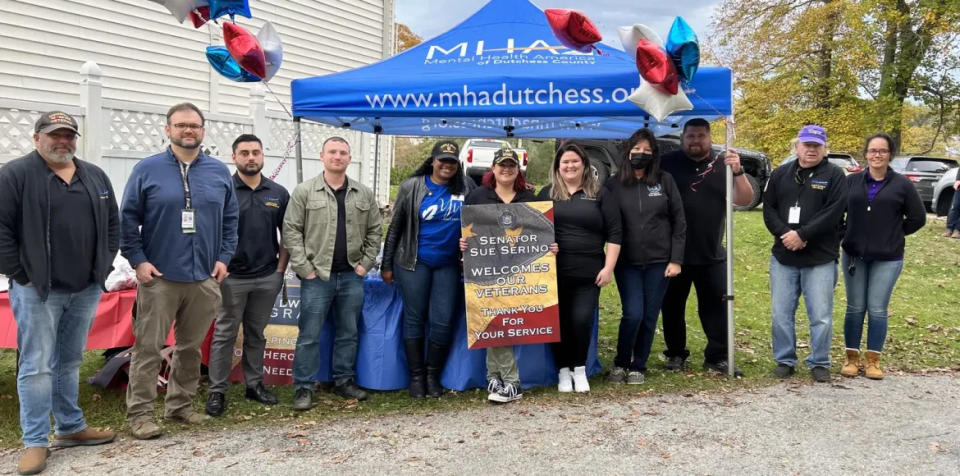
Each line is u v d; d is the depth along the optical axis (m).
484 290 4.60
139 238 3.93
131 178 3.92
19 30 8.59
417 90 4.89
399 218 4.72
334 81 5.00
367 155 13.04
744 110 25.42
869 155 5.00
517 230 4.63
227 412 4.47
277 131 10.53
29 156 3.51
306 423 4.26
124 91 9.83
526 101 4.79
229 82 11.30
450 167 4.57
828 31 23.67
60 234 3.54
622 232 4.77
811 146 4.82
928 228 12.78
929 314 7.29
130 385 4.05
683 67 4.23
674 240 4.82
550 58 5.09
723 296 5.22
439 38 5.52
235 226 4.27
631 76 4.68
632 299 4.90
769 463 3.56
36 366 3.54
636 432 4.00
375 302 5.09
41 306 3.54
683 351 5.43
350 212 4.57
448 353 4.98
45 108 7.41
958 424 4.13
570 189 4.78
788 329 5.12
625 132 7.24
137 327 4.02
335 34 12.91
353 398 4.76
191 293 4.05
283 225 4.51
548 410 4.43
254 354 4.64
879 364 5.59
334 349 4.83
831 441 3.86
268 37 4.85
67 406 3.80
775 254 5.13
